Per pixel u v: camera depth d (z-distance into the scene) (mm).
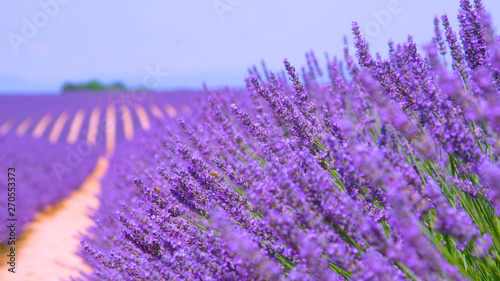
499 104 866
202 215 1018
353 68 1182
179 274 959
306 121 1042
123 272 1008
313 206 904
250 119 1038
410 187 888
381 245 881
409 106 985
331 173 1012
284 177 901
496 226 928
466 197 978
